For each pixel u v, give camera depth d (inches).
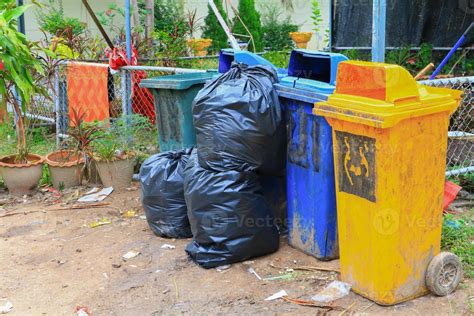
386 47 367.2
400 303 131.8
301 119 152.1
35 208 216.2
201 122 154.2
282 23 637.9
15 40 225.3
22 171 227.6
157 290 146.8
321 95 139.3
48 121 317.1
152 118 284.4
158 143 237.1
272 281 147.5
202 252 156.8
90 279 155.9
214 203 152.6
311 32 594.2
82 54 370.9
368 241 129.2
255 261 159.3
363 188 127.1
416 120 121.6
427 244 131.6
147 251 171.9
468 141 242.4
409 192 124.9
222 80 160.6
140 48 358.9
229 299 139.6
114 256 169.8
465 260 150.7
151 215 181.8
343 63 129.5
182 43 406.6
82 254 173.0
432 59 352.5
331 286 139.3
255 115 149.6
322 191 149.8
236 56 175.8
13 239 187.2
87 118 269.0
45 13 469.1
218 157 152.4
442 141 127.9
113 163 229.9
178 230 179.2
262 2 653.9
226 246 154.9
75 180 238.7
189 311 135.1
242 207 152.9
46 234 190.7
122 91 256.5
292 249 166.1
